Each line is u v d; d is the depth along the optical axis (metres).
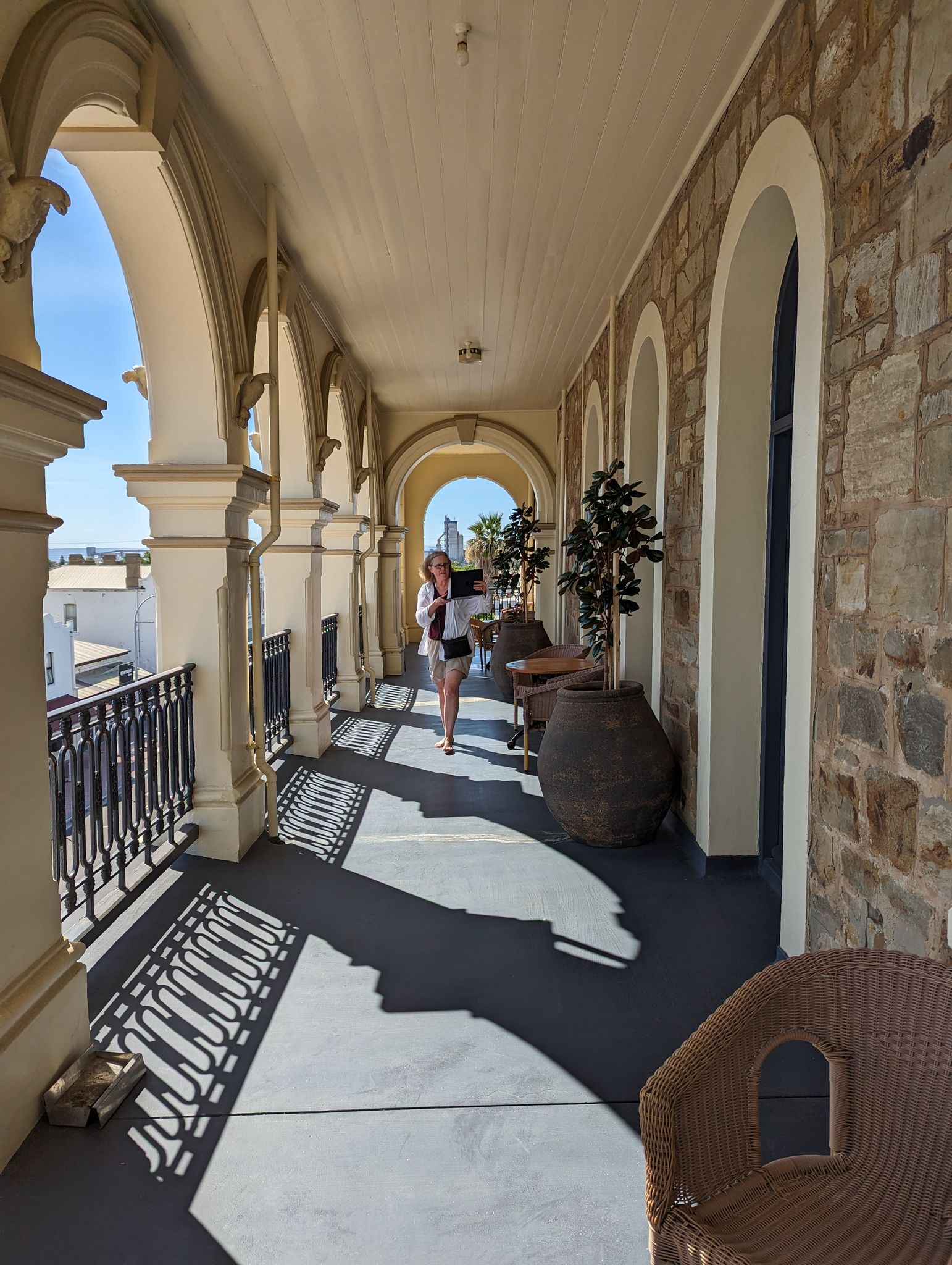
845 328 2.24
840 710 2.27
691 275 3.96
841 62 2.25
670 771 3.97
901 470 1.92
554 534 10.95
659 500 4.73
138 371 3.86
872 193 2.08
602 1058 2.29
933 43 1.77
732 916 3.24
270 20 2.72
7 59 1.93
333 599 7.94
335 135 3.54
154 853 3.40
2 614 1.91
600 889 3.54
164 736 3.51
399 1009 2.56
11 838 1.97
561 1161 1.88
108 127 2.69
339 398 7.29
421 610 6.22
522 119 3.45
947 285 1.73
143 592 22.59
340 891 3.52
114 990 2.67
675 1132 1.24
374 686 8.43
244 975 2.78
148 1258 1.63
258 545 4.26
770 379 3.50
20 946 2.01
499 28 2.80
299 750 6.04
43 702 2.10
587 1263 1.60
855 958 1.40
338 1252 1.63
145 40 2.60
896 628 1.95
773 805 3.62
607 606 4.45
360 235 4.68
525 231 4.68
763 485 3.54
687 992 2.65
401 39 2.86
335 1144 1.94
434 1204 1.75
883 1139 1.35
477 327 6.72
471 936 3.08
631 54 3.00
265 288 4.21
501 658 8.73
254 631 4.24
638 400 5.43
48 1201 1.78
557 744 4.03
